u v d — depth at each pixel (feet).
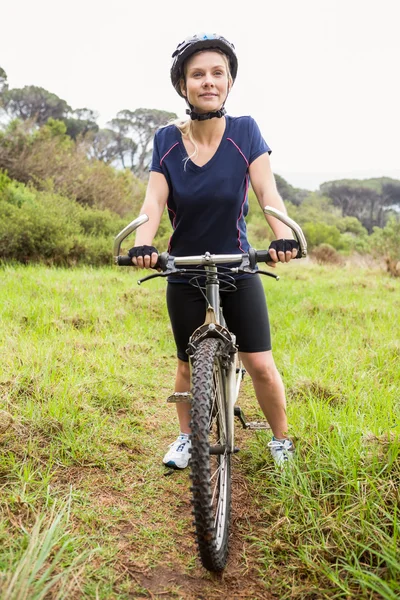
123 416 11.04
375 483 7.44
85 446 9.29
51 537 6.44
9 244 32.83
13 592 5.43
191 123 8.49
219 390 7.49
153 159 8.81
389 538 6.53
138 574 6.59
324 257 56.59
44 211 37.35
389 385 12.03
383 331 17.33
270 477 8.62
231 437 7.80
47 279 24.13
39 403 10.21
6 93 134.41
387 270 42.29
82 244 35.63
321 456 8.45
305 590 6.27
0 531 6.77
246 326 8.66
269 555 6.97
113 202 58.49
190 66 8.14
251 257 7.30
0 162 55.42
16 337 14.20
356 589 6.20
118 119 151.23
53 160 58.90
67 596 5.92
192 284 7.84
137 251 7.32
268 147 8.76
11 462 8.35
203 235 8.57
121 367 13.88
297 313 21.02
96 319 18.01
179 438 9.46
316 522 7.15
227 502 7.42
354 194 264.11
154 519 7.72
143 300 21.91
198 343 7.41
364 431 8.72
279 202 8.36
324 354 14.51
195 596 6.31
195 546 7.21
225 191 8.34
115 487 8.40
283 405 9.09
